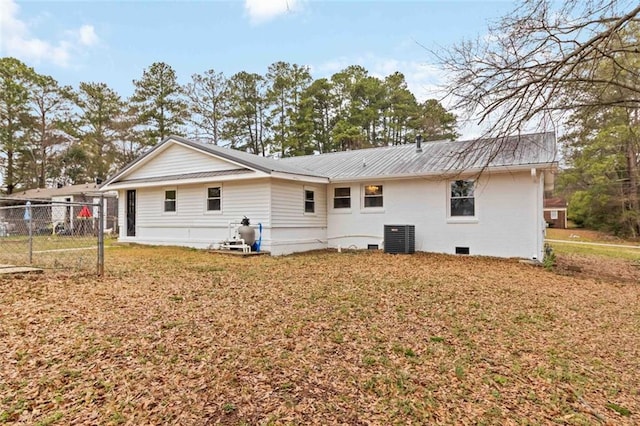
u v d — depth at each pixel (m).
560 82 6.12
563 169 26.75
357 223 14.49
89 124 34.91
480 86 6.52
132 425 2.74
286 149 35.28
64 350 4.01
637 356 4.39
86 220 13.46
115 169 34.34
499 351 4.36
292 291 6.90
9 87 31.42
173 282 7.59
